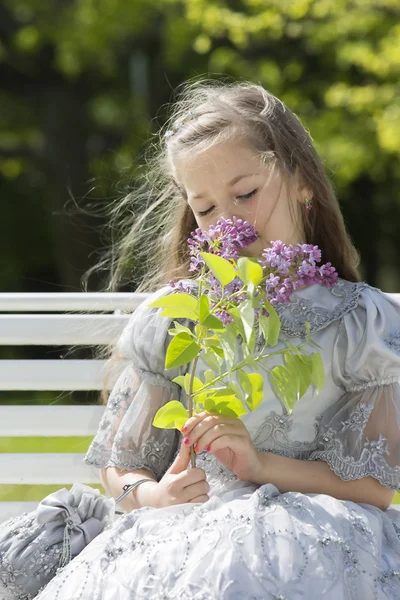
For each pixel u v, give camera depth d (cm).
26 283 1166
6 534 201
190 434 181
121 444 205
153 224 245
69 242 991
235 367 176
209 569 161
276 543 165
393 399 195
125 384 211
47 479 240
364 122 765
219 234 186
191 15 723
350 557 169
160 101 956
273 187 200
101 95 1012
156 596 160
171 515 180
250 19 713
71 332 238
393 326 199
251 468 186
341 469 191
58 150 1013
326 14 722
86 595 168
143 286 244
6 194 1144
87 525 201
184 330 178
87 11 864
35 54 978
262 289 182
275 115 208
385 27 716
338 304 199
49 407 239
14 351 884
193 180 202
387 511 199
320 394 197
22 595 196
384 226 1039
